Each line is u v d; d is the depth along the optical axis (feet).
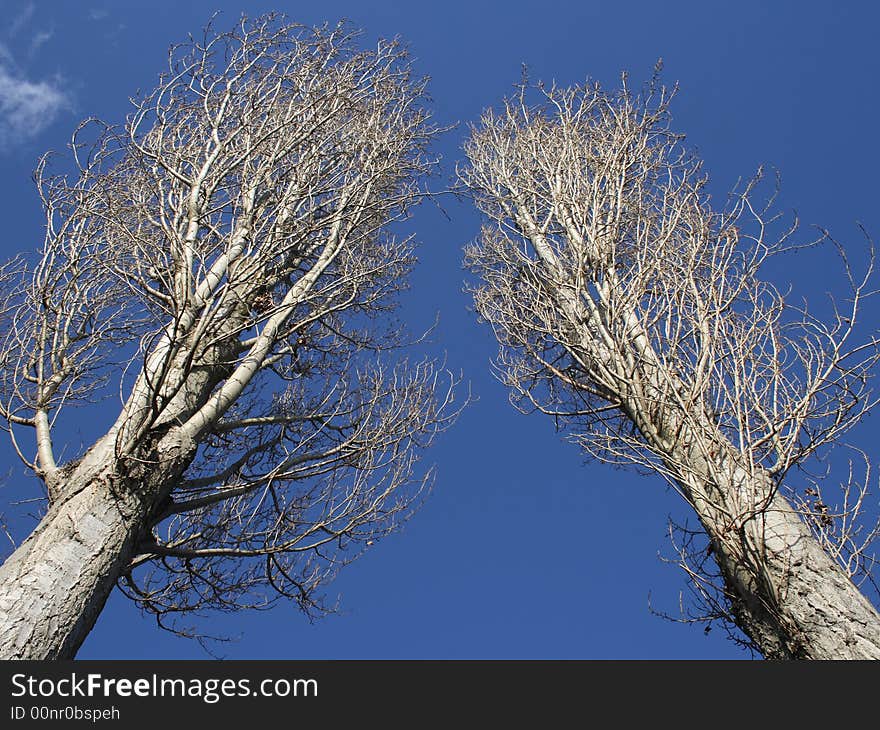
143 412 18.58
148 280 22.41
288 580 21.94
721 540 17.10
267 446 22.98
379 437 23.85
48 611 15.07
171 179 23.45
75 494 16.96
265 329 22.61
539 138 31.89
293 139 25.13
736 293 19.53
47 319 22.17
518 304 26.30
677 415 18.80
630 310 22.18
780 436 17.34
